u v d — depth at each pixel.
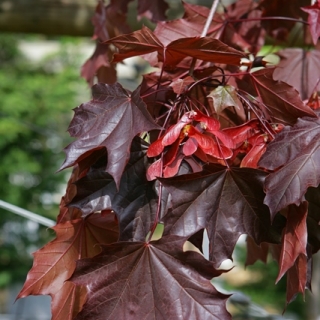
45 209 3.97
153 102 0.85
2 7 1.39
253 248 1.01
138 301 0.75
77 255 0.84
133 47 0.81
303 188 0.75
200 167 0.79
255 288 3.98
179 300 0.74
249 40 1.09
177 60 0.85
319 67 1.09
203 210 0.76
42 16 1.38
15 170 3.81
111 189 0.78
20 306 3.72
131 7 1.34
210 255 0.76
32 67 4.26
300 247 0.75
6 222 3.91
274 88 0.83
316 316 3.12
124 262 0.75
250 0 1.09
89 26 1.38
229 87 0.83
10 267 3.87
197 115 0.77
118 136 0.78
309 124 0.79
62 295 0.83
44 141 3.99
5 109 3.85
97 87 0.80
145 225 0.78
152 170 0.77
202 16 1.01
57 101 4.01
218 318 0.73
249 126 0.81
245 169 0.76
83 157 0.79
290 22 1.11
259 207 0.77
